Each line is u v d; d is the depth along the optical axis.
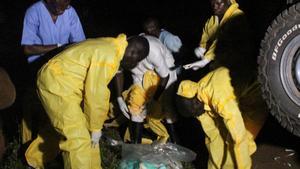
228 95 4.16
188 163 4.77
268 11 5.08
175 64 5.61
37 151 4.64
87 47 4.04
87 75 4.00
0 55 8.87
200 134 5.50
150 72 4.94
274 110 4.09
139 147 4.70
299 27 3.90
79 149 3.98
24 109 4.99
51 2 4.76
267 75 4.05
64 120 3.99
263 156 5.08
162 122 5.19
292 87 4.00
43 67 4.10
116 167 4.68
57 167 4.69
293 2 4.35
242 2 5.36
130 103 5.00
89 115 4.06
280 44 3.98
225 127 4.31
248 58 4.86
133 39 4.18
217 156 4.41
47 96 4.04
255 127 4.55
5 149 4.76
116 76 4.98
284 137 5.47
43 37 4.88
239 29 4.88
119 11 11.55
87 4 11.97
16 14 11.57
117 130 5.54
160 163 4.50
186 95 4.18
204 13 10.23
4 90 4.06
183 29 9.64
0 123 4.62
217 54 4.98
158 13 10.92
